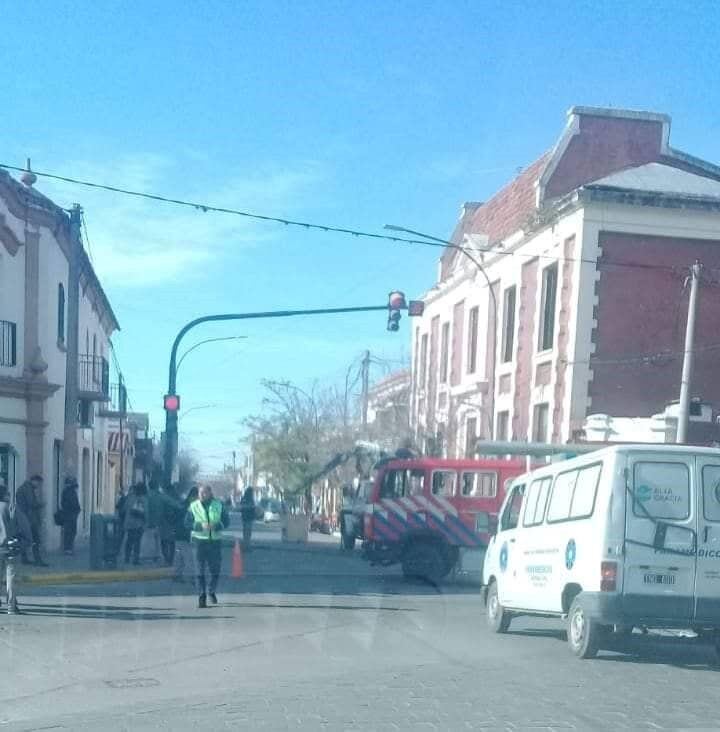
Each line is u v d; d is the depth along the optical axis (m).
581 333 26.72
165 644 11.88
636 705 8.73
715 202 27.00
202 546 15.23
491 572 13.70
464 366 36.41
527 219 30.12
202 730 7.76
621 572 10.40
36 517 20.42
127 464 46.81
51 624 13.25
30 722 8.15
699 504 10.55
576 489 11.42
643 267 26.94
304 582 20.14
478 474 21.27
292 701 8.79
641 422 23.80
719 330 27.12
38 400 24.17
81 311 31.58
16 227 23.59
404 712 8.34
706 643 11.70
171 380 22.75
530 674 10.19
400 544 21.06
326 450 45.81
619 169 31.20
